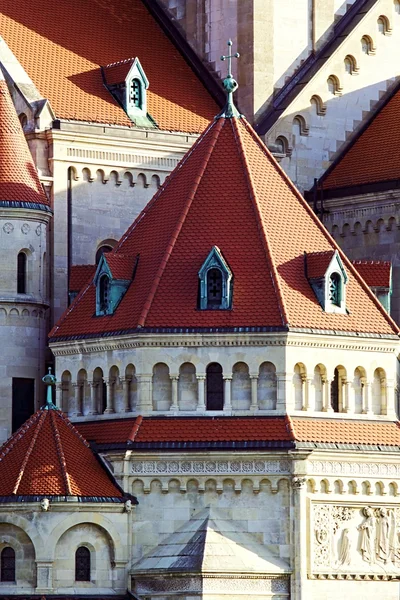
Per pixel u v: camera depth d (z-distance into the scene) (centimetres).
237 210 19025
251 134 19662
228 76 19825
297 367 18450
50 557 17850
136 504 18225
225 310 18462
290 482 18125
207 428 18288
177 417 18400
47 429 18400
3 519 17912
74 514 17938
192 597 17800
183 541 18062
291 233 19050
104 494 18075
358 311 18962
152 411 18438
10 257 19775
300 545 18075
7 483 18000
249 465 18188
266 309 18425
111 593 18038
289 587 18100
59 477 18000
